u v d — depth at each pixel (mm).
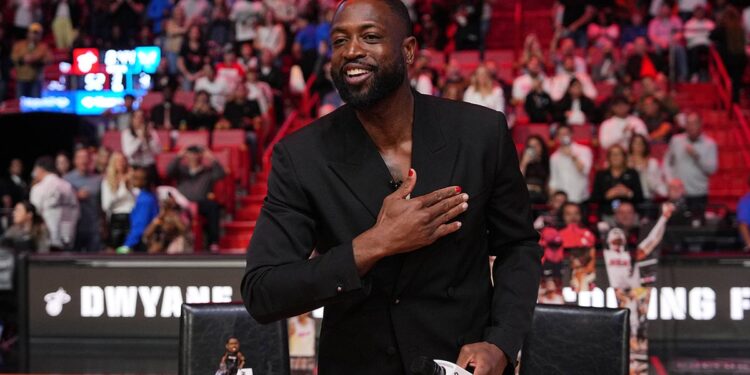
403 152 2510
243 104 12195
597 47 14164
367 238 2285
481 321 2531
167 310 6715
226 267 6668
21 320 6801
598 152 11281
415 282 2441
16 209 8820
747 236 7820
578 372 3711
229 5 15227
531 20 16672
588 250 6258
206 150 10062
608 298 6234
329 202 2461
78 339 6789
